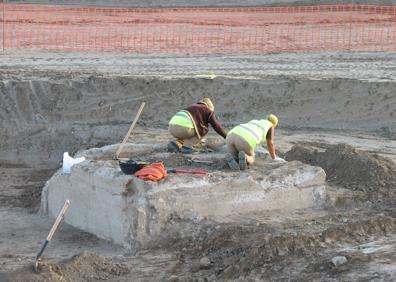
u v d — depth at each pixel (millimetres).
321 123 19422
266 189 12445
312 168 12914
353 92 19578
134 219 11664
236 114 19656
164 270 10609
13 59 25422
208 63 24297
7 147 19375
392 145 17578
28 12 41750
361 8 41656
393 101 19312
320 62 24266
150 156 13953
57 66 23859
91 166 12812
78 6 46156
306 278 9266
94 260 10656
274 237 10461
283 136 18328
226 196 12148
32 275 9977
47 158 19156
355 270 9078
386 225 11070
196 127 14070
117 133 19000
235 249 10703
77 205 13070
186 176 12078
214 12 42062
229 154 13039
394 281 8547
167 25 35219
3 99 20141
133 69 23156
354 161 14203
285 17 38688
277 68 23062
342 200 12945
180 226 11781
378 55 25766
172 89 19984
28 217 14062
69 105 19984
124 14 41094
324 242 10508
